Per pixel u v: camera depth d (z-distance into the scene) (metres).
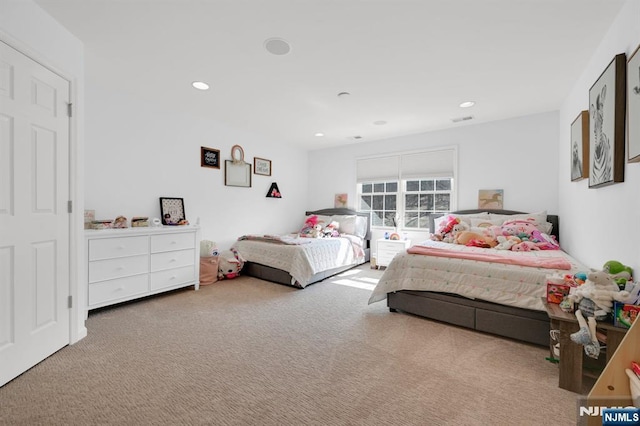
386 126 4.45
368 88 3.03
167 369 1.80
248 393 1.57
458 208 4.46
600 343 1.65
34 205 1.77
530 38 2.12
